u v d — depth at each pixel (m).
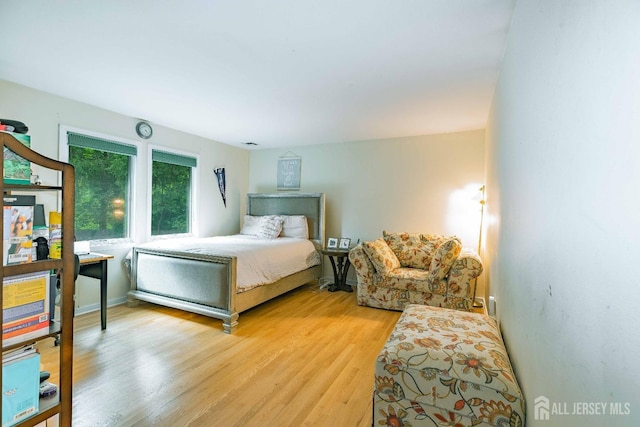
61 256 1.34
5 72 2.50
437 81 2.55
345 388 1.99
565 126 0.79
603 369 0.57
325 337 2.79
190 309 3.12
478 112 3.31
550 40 0.93
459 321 1.91
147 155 3.88
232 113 3.49
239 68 2.36
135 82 2.66
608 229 0.55
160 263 3.37
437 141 4.28
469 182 4.10
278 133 4.38
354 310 3.57
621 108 0.51
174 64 2.31
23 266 1.21
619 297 0.51
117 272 3.59
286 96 2.94
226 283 2.98
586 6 0.66
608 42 0.56
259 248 3.55
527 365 1.20
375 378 1.50
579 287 0.68
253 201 5.38
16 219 1.22
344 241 4.66
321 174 5.06
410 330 1.75
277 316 3.34
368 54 2.12
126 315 3.25
